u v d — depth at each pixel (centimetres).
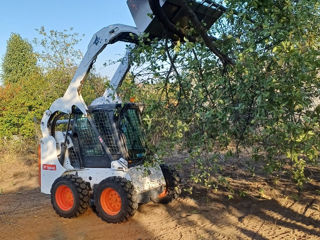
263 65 360
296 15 341
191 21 389
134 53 439
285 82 334
